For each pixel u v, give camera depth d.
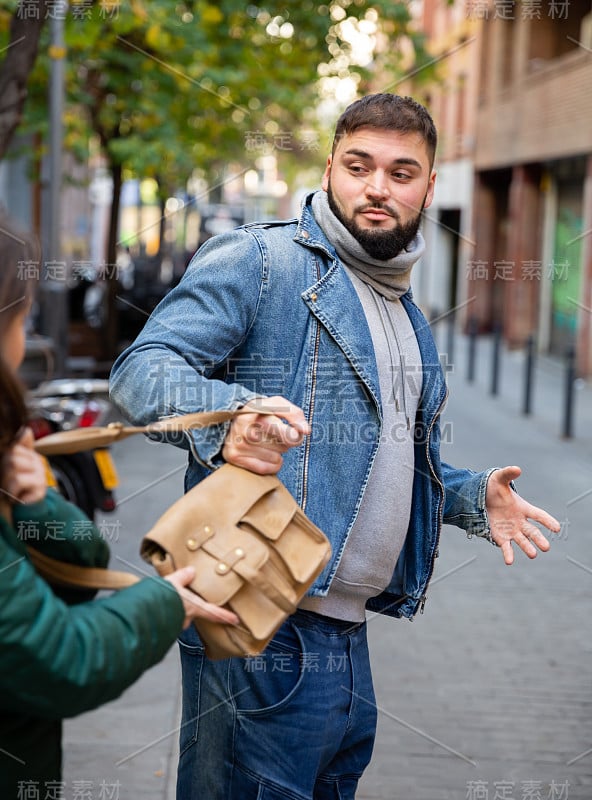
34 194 17.41
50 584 1.53
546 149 17.97
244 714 2.13
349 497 2.12
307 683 2.12
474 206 22.48
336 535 2.11
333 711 2.15
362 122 2.13
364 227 2.14
